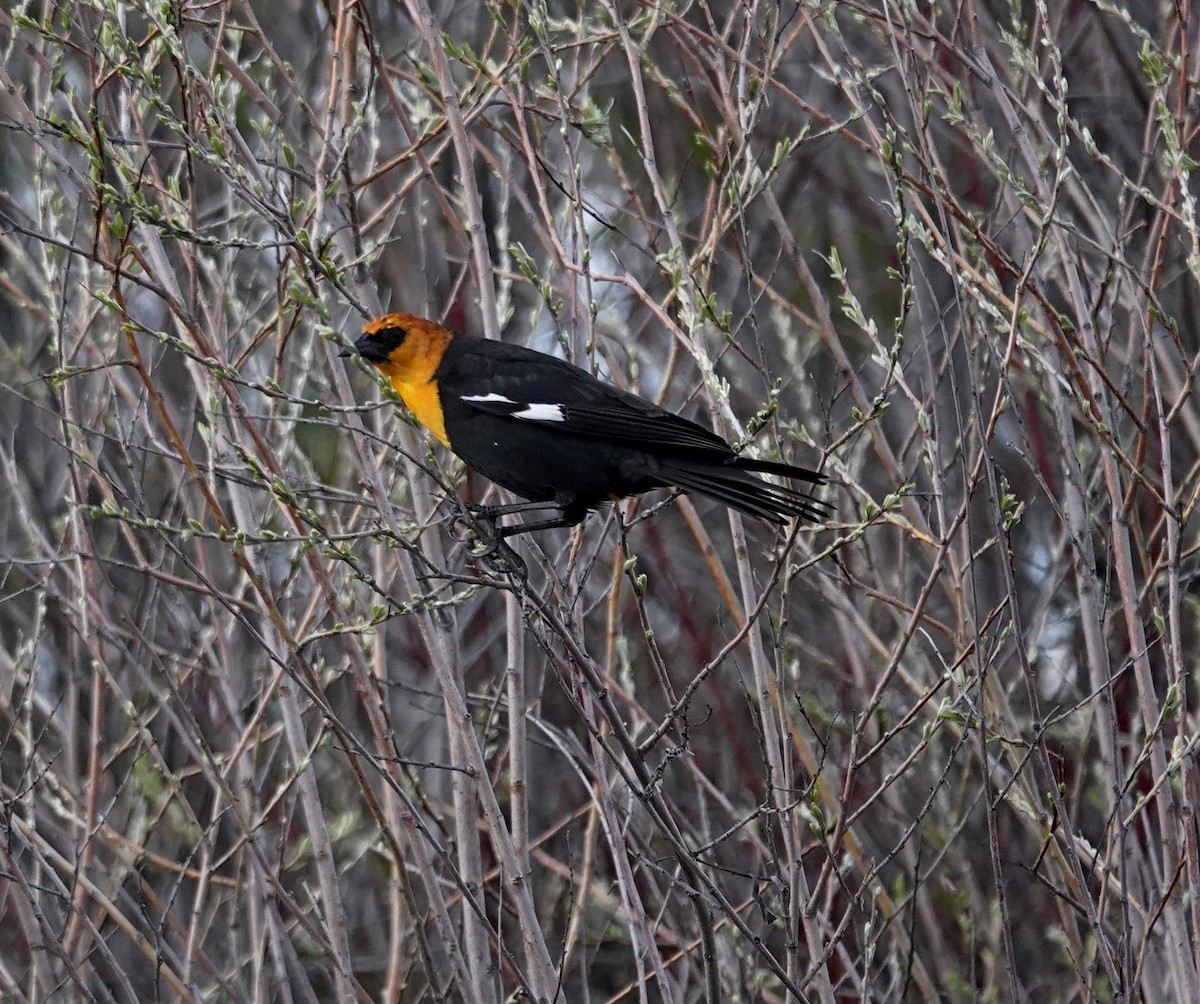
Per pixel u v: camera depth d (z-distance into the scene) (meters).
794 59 18.38
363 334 11.15
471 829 10.42
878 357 9.38
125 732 13.37
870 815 13.45
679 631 15.38
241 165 9.23
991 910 12.55
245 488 11.29
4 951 12.84
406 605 9.02
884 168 10.98
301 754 10.74
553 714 15.07
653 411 10.55
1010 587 8.86
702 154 13.20
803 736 12.48
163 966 10.27
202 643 11.34
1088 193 10.34
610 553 15.02
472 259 11.60
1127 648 13.41
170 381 14.71
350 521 12.11
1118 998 8.82
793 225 18.12
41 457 14.35
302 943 13.83
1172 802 9.70
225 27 11.07
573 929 10.28
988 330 11.12
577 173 10.31
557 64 10.54
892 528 14.79
